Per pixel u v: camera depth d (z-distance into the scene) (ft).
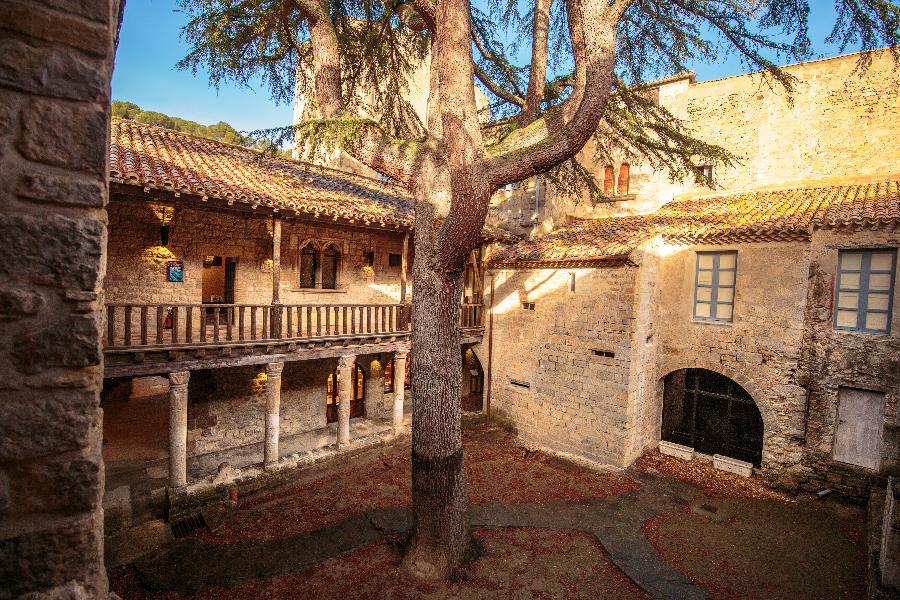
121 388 54.95
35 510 6.97
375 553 28.68
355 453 44.34
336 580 26.11
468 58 23.68
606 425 43.88
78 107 7.14
